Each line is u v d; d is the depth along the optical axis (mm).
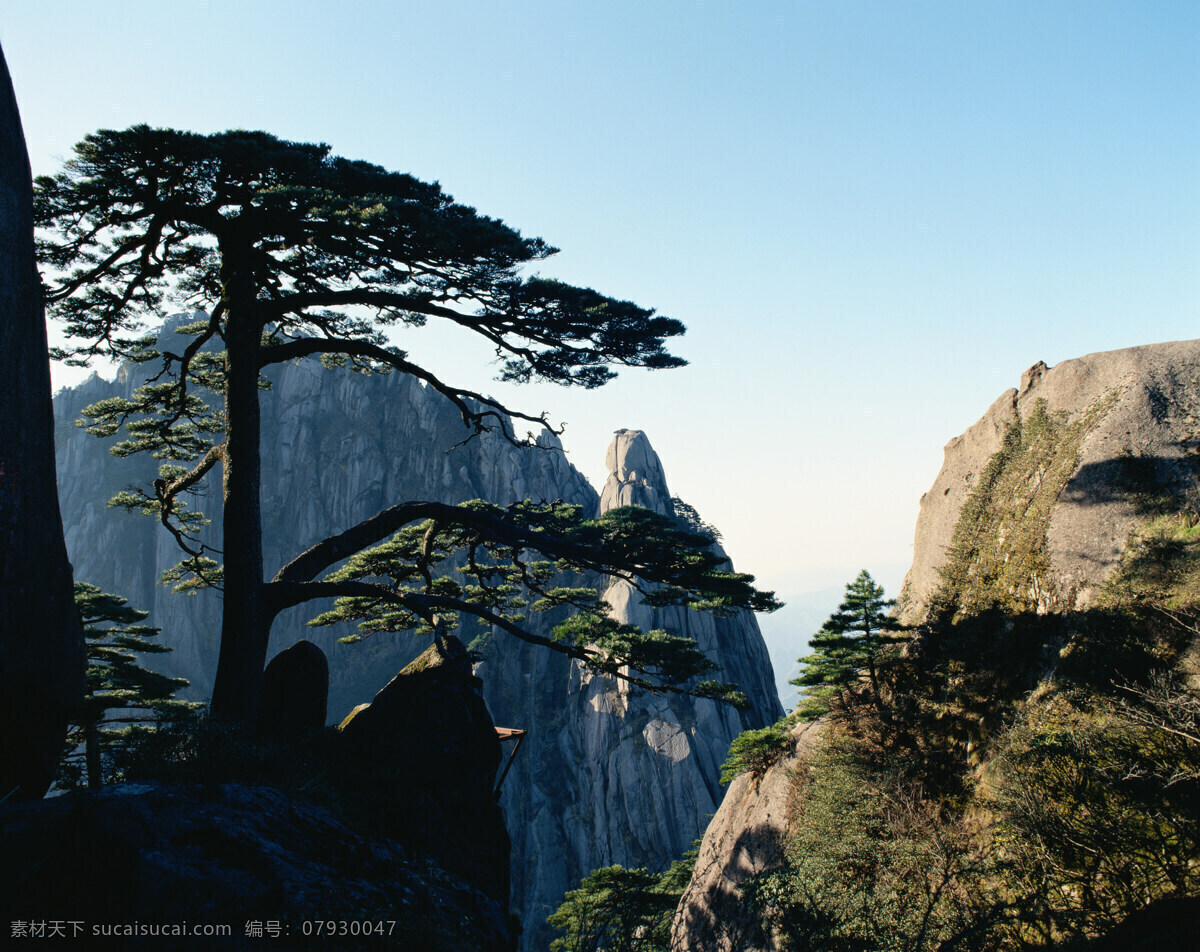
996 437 34656
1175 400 26094
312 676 15797
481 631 119000
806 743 33531
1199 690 16234
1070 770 16031
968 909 13305
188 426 20594
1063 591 24625
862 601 32062
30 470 10273
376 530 17625
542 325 16672
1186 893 11578
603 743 97562
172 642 125438
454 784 12469
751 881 18344
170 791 8094
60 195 13969
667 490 129500
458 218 15641
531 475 139750
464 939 7805
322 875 7402
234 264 16031
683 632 101500
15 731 9664
